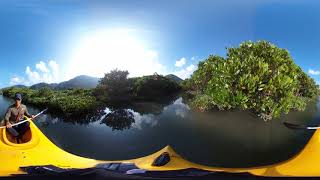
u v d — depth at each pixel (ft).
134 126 61.72
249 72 67.26
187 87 132.46
